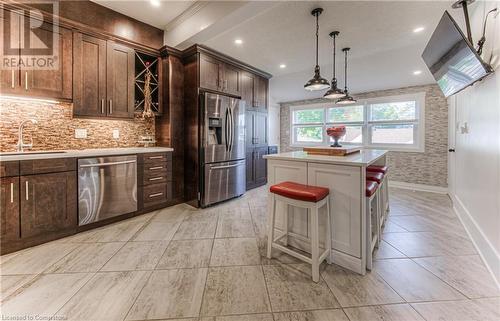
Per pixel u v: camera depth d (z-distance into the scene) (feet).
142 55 10.93
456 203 10.57
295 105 22.49
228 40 9.98
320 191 5.67
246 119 13.97
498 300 4.71
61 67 8.17
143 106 11.07
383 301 4.73
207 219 9.65
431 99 15.24
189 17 9.50
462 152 9.38
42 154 7.18
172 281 5.41
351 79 14.69
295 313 4.42
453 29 5.74
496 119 5.57
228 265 6.13
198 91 10.93
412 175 15.99
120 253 6.73
